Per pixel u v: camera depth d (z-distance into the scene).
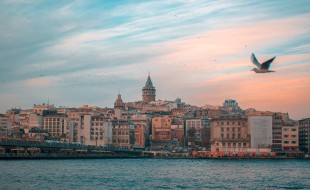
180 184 171.38
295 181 185.12
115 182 174.75
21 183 163.00
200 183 175.38
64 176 192.62
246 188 160.75
